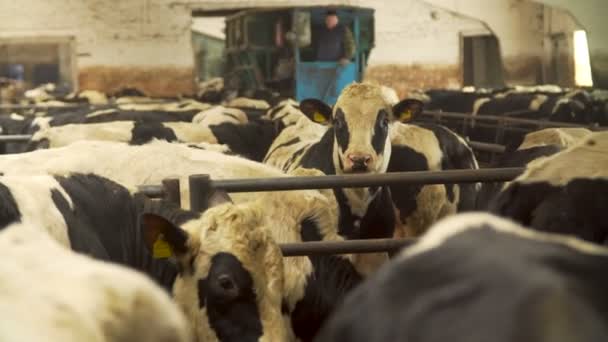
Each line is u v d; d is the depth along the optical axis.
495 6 31.08
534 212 4.06
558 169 4.09
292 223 5.54
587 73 26.22
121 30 30.47
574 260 1.88
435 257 1.93
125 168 6.02
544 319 1.70
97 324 1.97
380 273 2.02
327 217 5.65
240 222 4.39
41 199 4.60
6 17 30.12
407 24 30.97
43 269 2.11
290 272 5.27
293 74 18.89
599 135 4.23
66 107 17.89
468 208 9.67
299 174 6.13
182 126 11.21
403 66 31.08
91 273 2.10
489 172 5.63
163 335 2.09
